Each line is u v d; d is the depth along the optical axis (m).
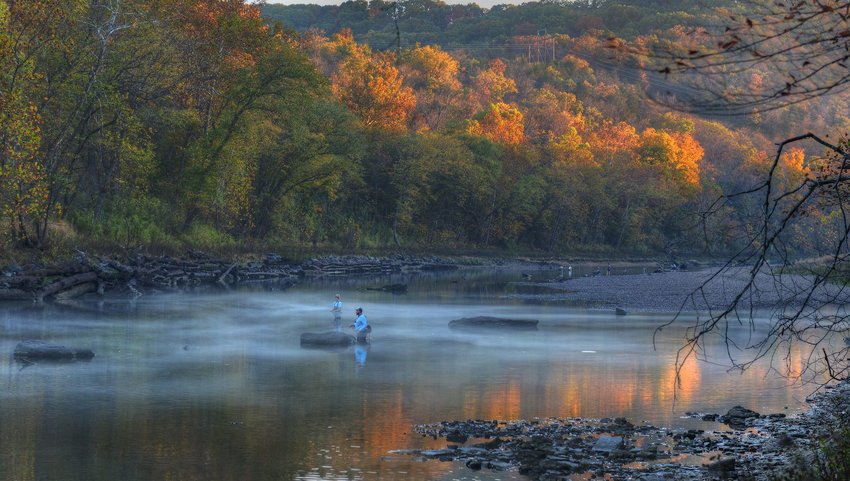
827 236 55.97
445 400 21.55
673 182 160.25
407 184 110.12
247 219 85.69
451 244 122.50
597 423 18.80
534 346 32.84
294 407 20.55
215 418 19.19
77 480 14.18
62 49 52.81
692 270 110.38
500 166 125.31
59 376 24.22
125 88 61.28
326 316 43.44
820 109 145.88
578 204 140.38
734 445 16.52
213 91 71.19
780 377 25.34
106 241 58.53
